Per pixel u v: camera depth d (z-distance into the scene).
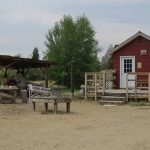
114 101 25.77
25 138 12.90
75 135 13.47
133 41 30.09
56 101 20.20
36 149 11.20
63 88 53.06
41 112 20.45
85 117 18.66
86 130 14.57
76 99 28.27
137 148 11.34
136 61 29.98
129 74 26.53
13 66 33.53
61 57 56.97
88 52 57.78
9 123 16.39
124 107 23.77
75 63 56.78
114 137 13.06
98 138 12.88
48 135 13.47
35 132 14.09
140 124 16.19
